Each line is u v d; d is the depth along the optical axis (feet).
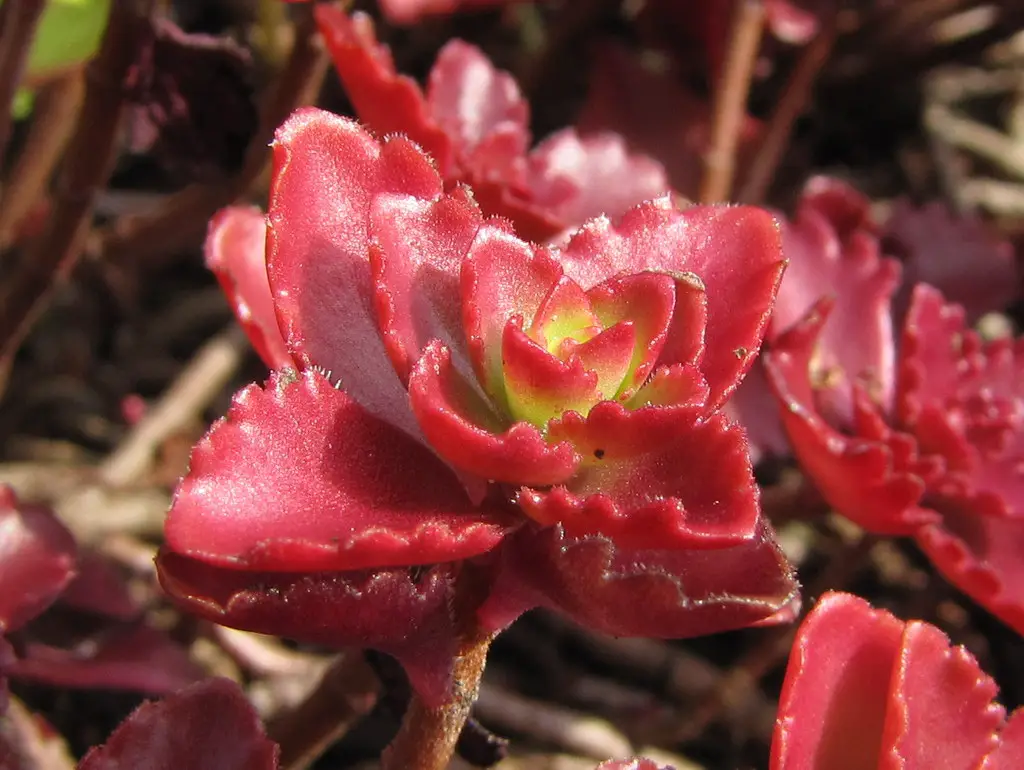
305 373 0.30
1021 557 0.44
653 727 0.58
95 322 0.73
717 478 0.29
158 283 0.75
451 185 0.41
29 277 0.49
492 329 0.30
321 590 0.28
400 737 0.33
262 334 0.35
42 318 0.71
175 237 0.60
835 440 0.41
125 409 0.68
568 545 0.28
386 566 0.29
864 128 0.84
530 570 0.30
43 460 0.67
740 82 0.62
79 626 0.48
